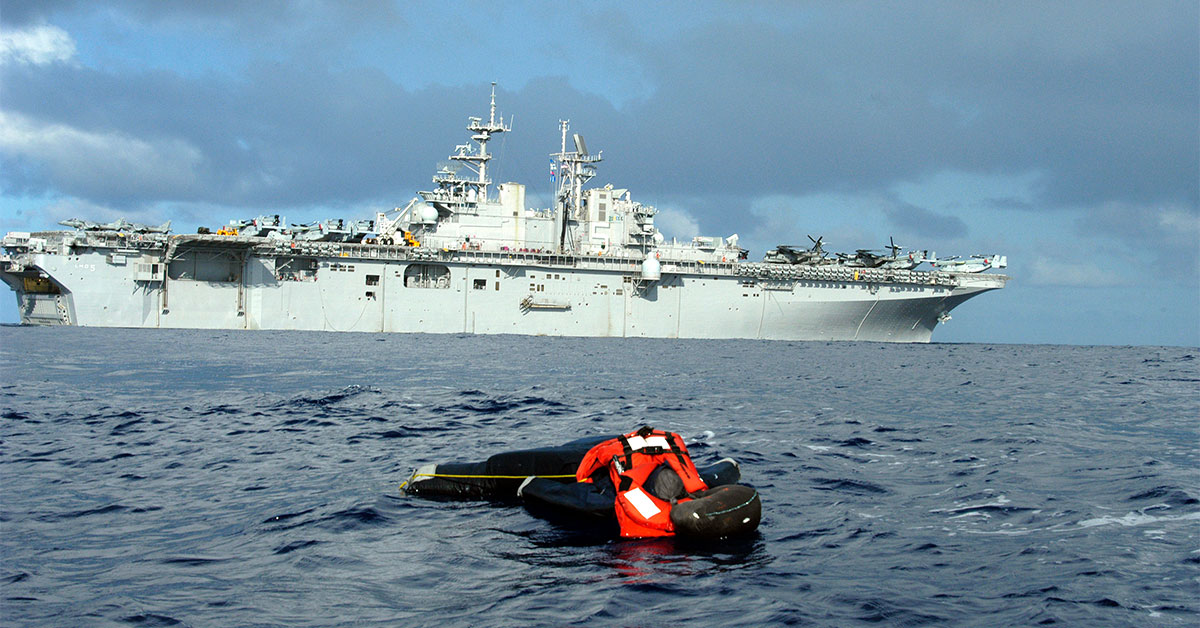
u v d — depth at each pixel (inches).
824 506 615.5
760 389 1601.9
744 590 436.1
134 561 484.4
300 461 788.6
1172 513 596.4
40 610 406.9
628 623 393.4
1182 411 1290.6
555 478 625.0
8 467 751.1
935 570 469.1
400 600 424.8
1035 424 1104.8
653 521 525.3
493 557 493.4
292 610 410.9
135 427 1009.5
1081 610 407.2
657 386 1630.2
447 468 656.4
